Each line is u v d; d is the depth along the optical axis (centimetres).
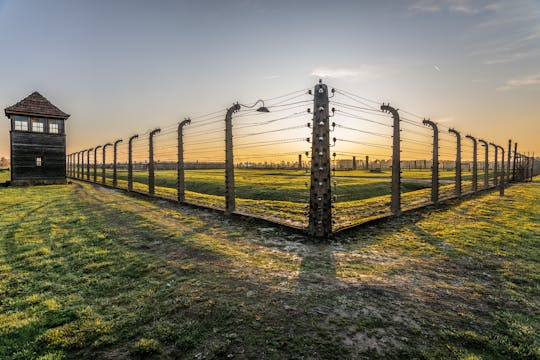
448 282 543
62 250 746
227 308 439
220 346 355
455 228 966
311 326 391
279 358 332
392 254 709
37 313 444
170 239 836
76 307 458
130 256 688
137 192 1942
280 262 646
